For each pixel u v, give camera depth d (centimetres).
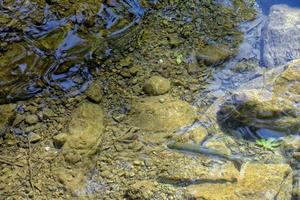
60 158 224
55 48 261
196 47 266
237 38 270
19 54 257
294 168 221
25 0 275
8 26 267
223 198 209
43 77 252
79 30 268
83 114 238
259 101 232
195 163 223
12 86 247
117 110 241
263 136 231
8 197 215
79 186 217
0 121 236
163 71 256
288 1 280
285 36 262
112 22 273
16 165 224
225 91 248
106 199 214
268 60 257
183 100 245
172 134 232
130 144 230
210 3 285
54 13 272
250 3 286
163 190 215
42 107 242
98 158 225
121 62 259
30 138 232
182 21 277
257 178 214
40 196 215
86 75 254
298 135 230
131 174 221
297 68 244
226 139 230
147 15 279
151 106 241
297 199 211
